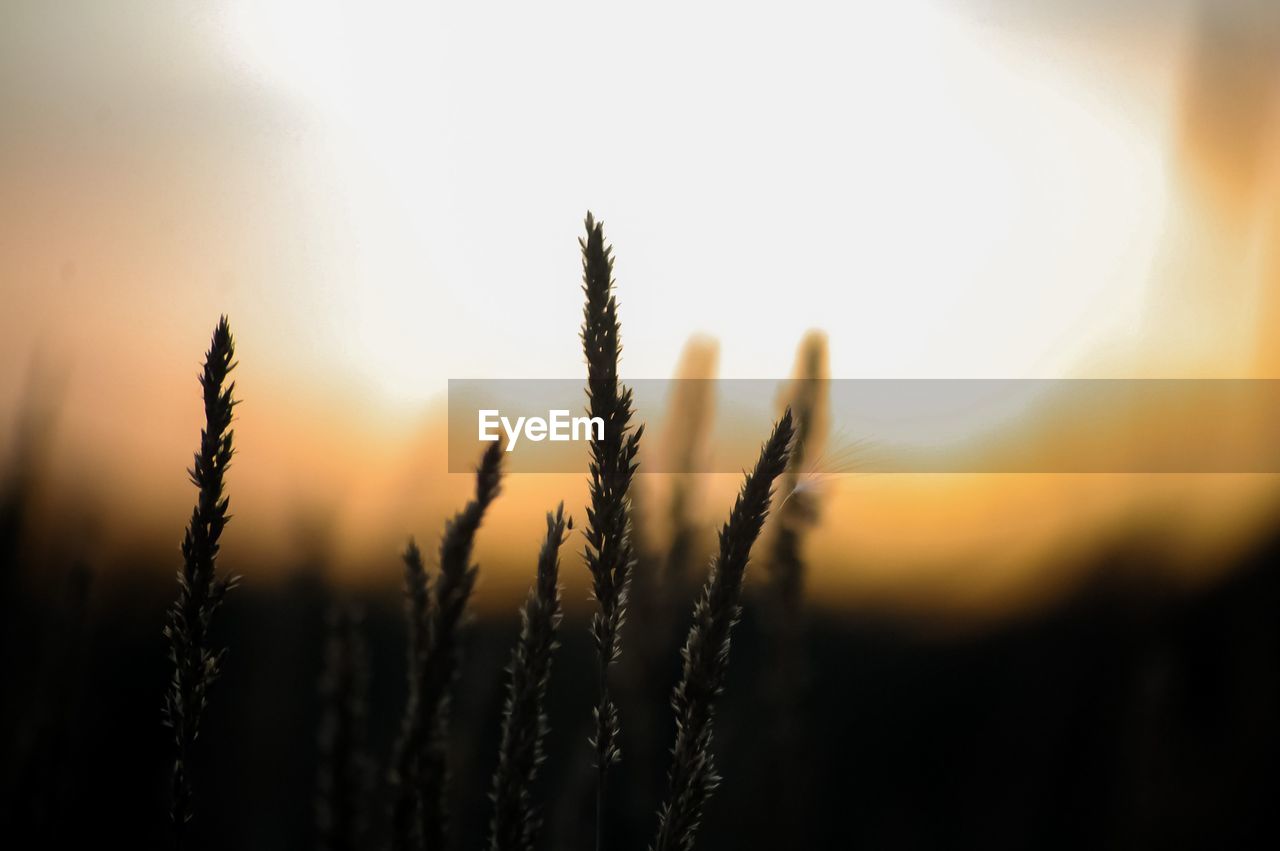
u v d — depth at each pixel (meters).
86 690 0.44
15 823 0.42
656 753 0.43
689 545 0.44
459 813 0.40
